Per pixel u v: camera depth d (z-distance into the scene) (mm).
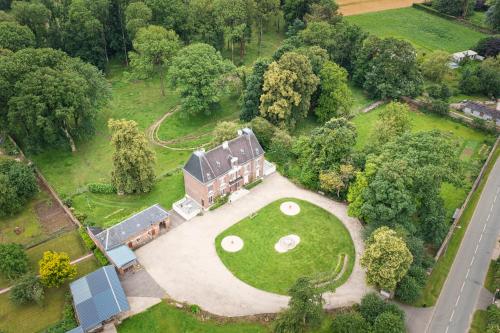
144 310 76812
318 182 104062
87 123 117062
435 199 88812
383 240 74875
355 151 103312
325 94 130750
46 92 104312
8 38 125938
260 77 123875
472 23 196750
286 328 69562
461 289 83250
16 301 76500
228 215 98125
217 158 98312
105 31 153625
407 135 95938
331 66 131125
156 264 85625
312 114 138000
